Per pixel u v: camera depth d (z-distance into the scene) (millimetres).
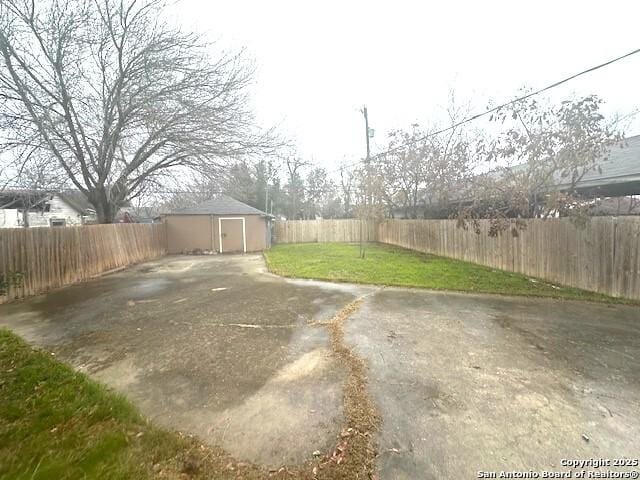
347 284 6703
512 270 7551
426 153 12250
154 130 9320
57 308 5086
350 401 2357
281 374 2807
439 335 3734
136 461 1641
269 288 6410
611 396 2416
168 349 3385
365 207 12125
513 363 2986
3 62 7645
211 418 2162
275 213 33656
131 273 8711
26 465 1565
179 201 13406
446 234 10648
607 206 9375
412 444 1890
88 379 2605
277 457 1779
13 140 7781
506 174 7109
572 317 4340
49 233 6680
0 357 2992
